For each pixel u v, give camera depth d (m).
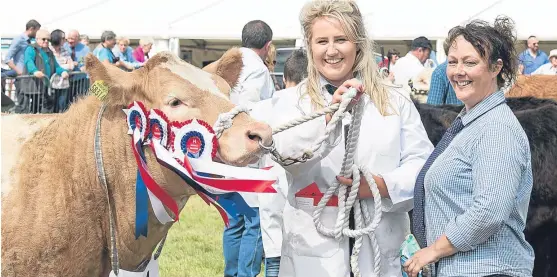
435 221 3.10
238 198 3.29
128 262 3.48
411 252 3.23
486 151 2.97
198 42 16.62
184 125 3.15
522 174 3.03
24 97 11.61
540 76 7.17
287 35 14.89
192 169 3.10
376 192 3.08
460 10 14.80
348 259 3.17
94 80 3.24
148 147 3.26
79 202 3.33
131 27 15.37
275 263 4.17
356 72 3.26
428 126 5.00
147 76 3.29
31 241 3.27
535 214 4.66
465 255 3.02
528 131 4.68
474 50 3.04
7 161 3.42
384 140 3.15
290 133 3.15
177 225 8.11
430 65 10.51
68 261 3.34
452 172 3.05
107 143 3.36
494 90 3.12
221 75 3.61
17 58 11.71
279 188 3.60
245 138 3.06
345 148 3.11
